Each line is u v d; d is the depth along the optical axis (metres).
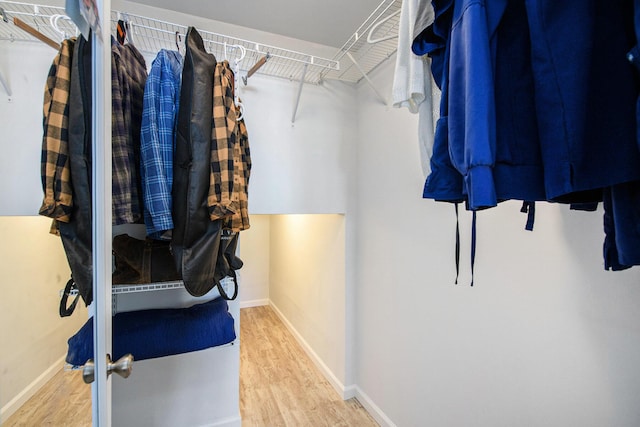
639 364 0.71
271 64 1.80
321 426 1.75
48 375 0.63
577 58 0.46
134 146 1.12
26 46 1.18
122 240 1.29
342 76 2.00
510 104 0.55
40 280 0.65
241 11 1.67
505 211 1.05
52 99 0.78
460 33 0.58
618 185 0.51
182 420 1.61
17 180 1.10
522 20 0.56
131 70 1.13
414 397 1.50
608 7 0.46
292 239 3.05
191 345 1.34
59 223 0.75
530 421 0.96
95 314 0.68
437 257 1.36
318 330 2.42
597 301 0.79
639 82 0.43
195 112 1.00
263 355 2.61
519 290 1.00
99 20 0.68
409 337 1.54
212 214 1.02
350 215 2.06
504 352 1.05
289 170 1.88
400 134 1.63
